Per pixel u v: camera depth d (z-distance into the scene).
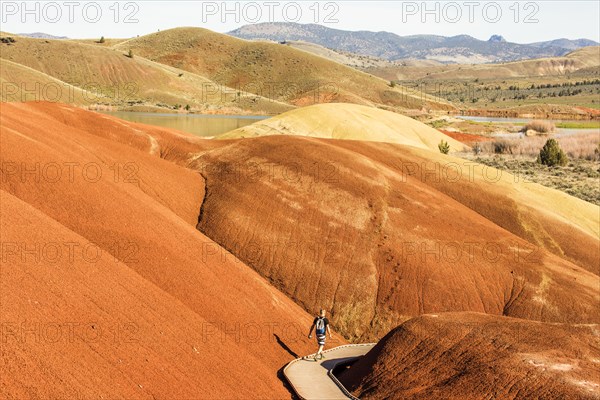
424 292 28.58
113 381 13.88
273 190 33.06
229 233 30.42
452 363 18.19
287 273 28.72
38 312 14.30
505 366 17.06
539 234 38.47
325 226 31.14
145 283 19.03
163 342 16.52
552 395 15.78
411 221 32.50
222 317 20.83
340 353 22.66
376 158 42.91
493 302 29.00
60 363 13.22
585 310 29.05
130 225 23.08
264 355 20.55
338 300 27.92
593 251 37.81
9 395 11.52
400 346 19.66
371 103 196.62
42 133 28.48
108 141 33.50
